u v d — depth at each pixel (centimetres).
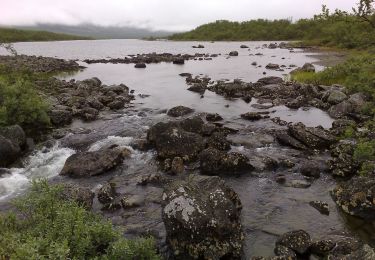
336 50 9175
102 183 1742
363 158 1731
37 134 2541
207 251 1112
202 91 4062
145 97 3822
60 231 950
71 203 1130
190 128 2345
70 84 4359
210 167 1817
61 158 2086
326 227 1327
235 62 7200
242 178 1767
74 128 2675
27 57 7675
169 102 3556
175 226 1142
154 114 3084
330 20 1794
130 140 2334
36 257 777
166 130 2167
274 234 1284
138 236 1240
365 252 977
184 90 4194
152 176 1745
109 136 2447
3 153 1962
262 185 1689
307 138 2155
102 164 1869
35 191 1209
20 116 2527
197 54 9212
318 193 1600
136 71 6156
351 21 1758
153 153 2123
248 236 1273
